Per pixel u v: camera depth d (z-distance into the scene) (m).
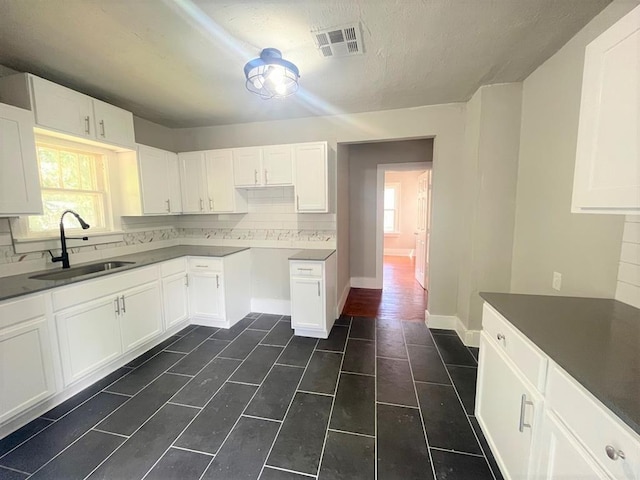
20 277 2.05
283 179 3.03
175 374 2.27
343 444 1.59
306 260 2.83
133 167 2.83
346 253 4.20
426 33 1.68
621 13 1.40
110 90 2.45
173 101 2.70
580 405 0.87
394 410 1.85
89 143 2.46
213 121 3.33
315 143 2.89
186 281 3.10
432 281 3.10
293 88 2.12
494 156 2.49
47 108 2.01
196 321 3.22
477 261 2.62
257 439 1.62
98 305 2.13
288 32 1.65
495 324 1.46
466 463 1.47
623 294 1.43
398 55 1.92
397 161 4.37
